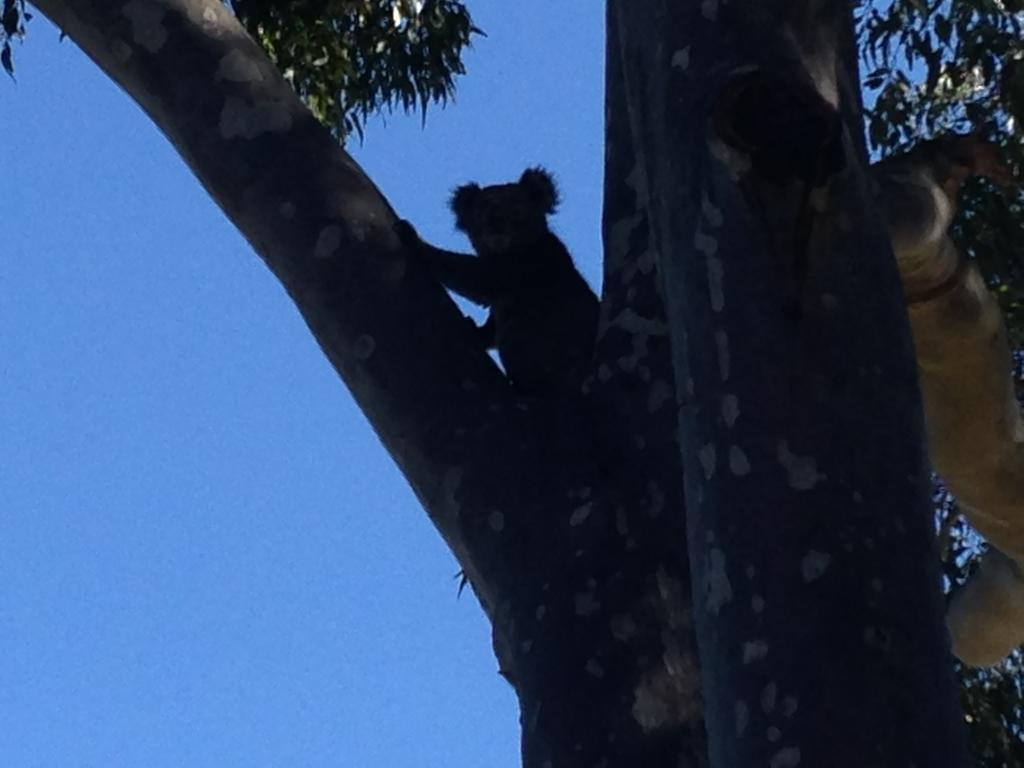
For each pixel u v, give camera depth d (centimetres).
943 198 416
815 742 238
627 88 311
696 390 268
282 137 381
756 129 271
